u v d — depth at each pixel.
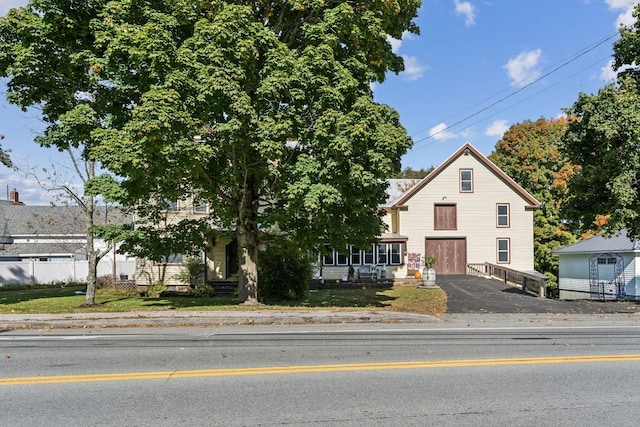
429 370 6.61
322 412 4.93
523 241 30.36
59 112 14.48
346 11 13.24
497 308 14.92
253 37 12.32
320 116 12.61
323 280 26.78
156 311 12.44
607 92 15.26
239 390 5.66
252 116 11.70
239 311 12.30
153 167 11.91
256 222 14.82
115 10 12.32
